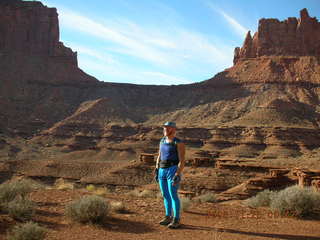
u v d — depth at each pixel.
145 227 9.51
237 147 182.62
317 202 11.60
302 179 51.38
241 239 8.42
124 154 187.62
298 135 183.00
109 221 9.96
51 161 112.75
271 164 81.81
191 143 198.00
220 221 10.51
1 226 9.01
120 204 11.50
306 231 9.45
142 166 92.88
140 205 12.59
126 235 8.70
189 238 8.43
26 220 9.66
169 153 9.54
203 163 83.00
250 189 57.19
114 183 88.88
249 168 76.69
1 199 10.79
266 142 181.25
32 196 13.01
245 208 13.17
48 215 10.41
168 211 9.77
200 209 12.68
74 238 8.36
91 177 93.94
